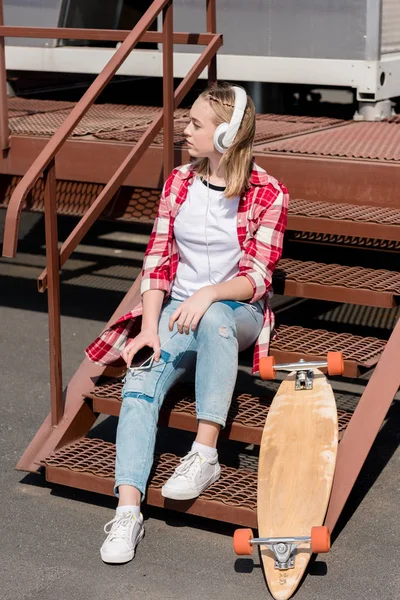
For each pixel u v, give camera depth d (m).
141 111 7.00
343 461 3.78
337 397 5.18
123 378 4.49
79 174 5.50
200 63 5.09
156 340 3.93
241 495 3.80
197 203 4.09
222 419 3.80
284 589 3.40
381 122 6.57
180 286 4.17
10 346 6.16
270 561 3.50
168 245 4.18
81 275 7.54
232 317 3.93
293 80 6.56
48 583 3.57
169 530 3.94
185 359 3.98
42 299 7.11
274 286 4.54
